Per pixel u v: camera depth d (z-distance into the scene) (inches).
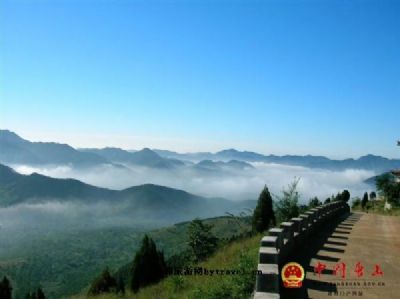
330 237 790.5
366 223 1124.5
